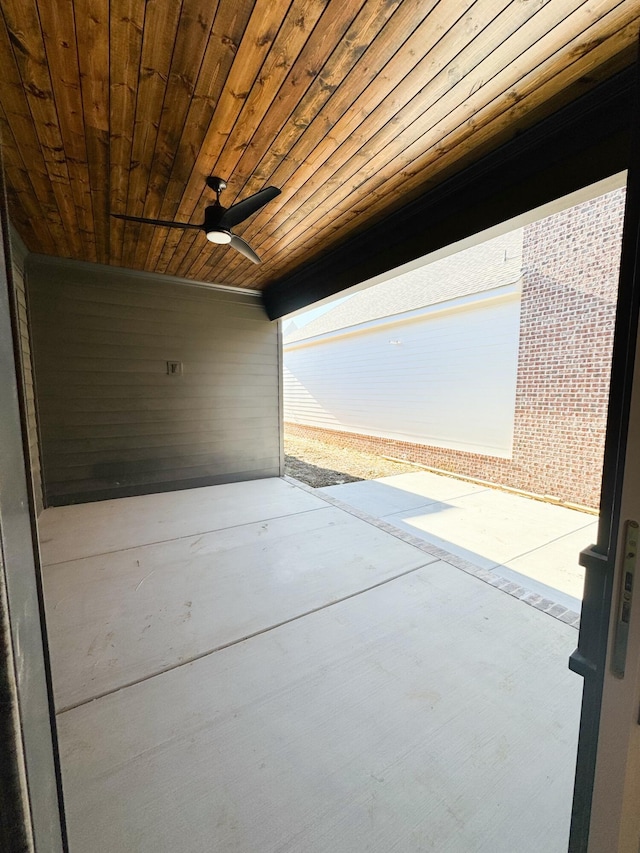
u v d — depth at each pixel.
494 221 2.33
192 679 1.76
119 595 2.46
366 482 5.91
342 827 1.17
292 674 1.79
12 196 2.78
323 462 7.62
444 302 6.11
